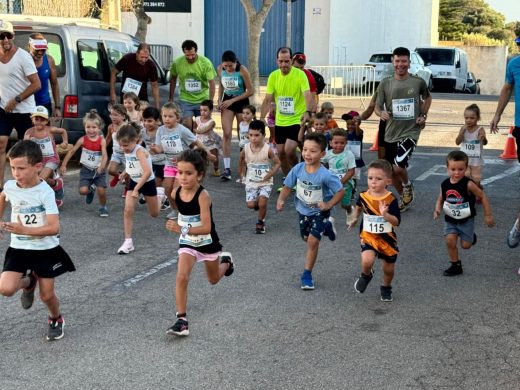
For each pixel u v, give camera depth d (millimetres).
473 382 4672
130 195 7469
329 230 6508
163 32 30594
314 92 11773
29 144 5074
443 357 5039
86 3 19688
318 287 6477
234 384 4637
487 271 6973
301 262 7215
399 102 9008
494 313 5875
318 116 8875
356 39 31641
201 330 5488
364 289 6113
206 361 4965
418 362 4961
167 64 30344
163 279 6660
